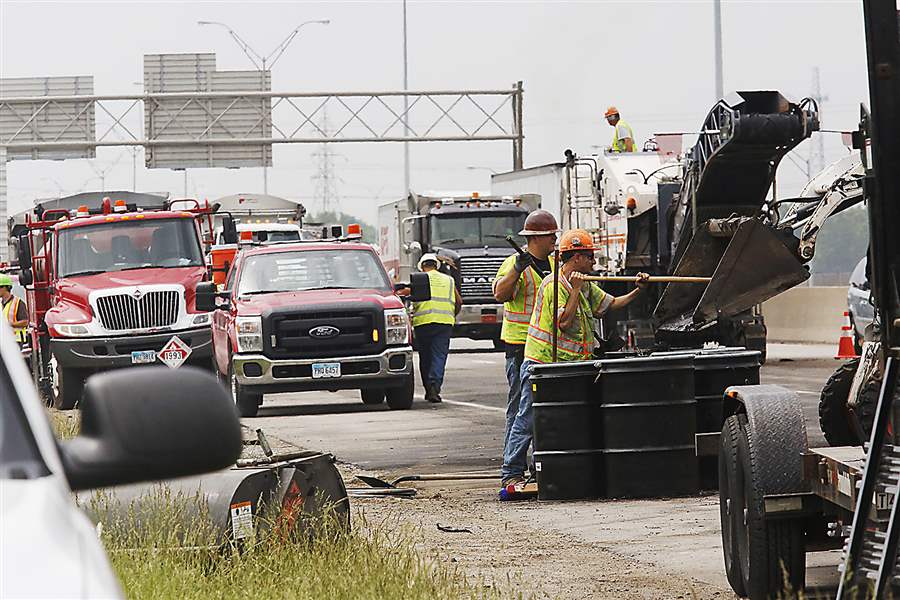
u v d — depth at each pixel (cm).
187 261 4231
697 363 2066
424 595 1317
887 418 1066
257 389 3569
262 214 7819
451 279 3862
